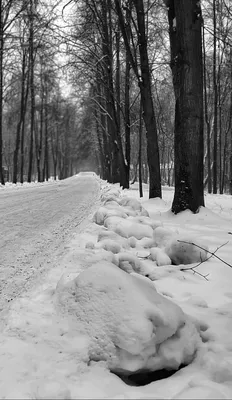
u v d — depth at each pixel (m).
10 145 59.34
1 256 5.33
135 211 8.66
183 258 4.91
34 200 14.48
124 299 2.62
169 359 2.43
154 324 2.48
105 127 31.31
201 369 2.42
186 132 8.20
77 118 49.84
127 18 12.80
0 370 2.21
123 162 19.88
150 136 12.02
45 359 2.35
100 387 2.12
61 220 9.00
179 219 7.97
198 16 7.96
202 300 3.48
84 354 2.38
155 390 2.15
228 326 2.97
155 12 14.61
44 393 1.94
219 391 2.08
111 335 2.43
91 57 16.52
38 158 37.97
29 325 2.83
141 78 11.59
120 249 5.29
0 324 2.97
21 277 4.33
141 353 2.34
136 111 23.23
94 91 22.83
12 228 7.73
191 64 8.02
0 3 20.38
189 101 8.10
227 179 37.94
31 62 26.50
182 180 8.35
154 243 5.76
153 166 12.16
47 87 33.19
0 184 24.84
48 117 40.31
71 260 4.83
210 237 6.29
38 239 6.59
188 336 2.60
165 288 3.96
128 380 2.45
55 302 3.14
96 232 7.04
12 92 30.42
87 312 2.67
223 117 30.06
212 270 4.55
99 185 28.80
